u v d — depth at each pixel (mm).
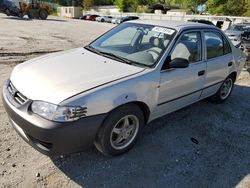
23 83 3076
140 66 3531
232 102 5598
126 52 3879
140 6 66250
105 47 4129
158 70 3504
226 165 3459
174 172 3232
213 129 4348
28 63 3645
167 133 4066
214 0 51000
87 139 2893
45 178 2939
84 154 3367
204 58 4367
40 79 3059
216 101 5332
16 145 3443
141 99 3312
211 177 3211
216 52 4727
